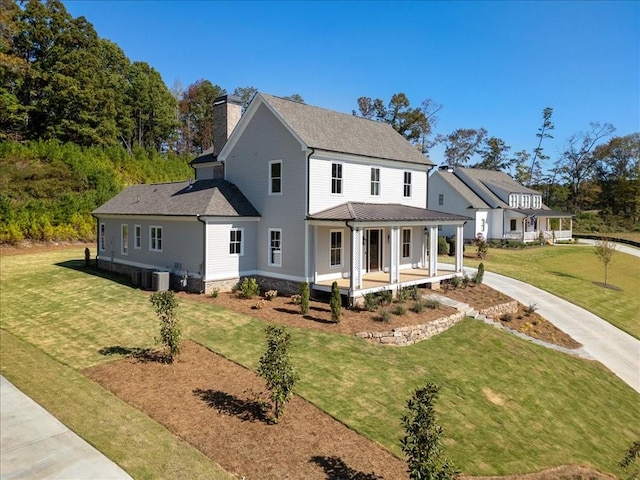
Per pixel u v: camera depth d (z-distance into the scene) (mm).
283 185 20078
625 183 73500
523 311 22625
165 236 21969
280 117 19781
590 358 18062
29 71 45781
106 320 15945
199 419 9273
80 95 48375
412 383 12273
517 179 80875
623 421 13562
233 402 10062
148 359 12336
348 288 18062
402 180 24203
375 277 21250
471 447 10016
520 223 52594
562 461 10359
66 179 40031
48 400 9867
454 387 12773
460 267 23828
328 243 20328
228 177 23000
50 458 7754
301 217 19344
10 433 8539
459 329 17734
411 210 22219
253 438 8734
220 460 7969
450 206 48844
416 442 7383
